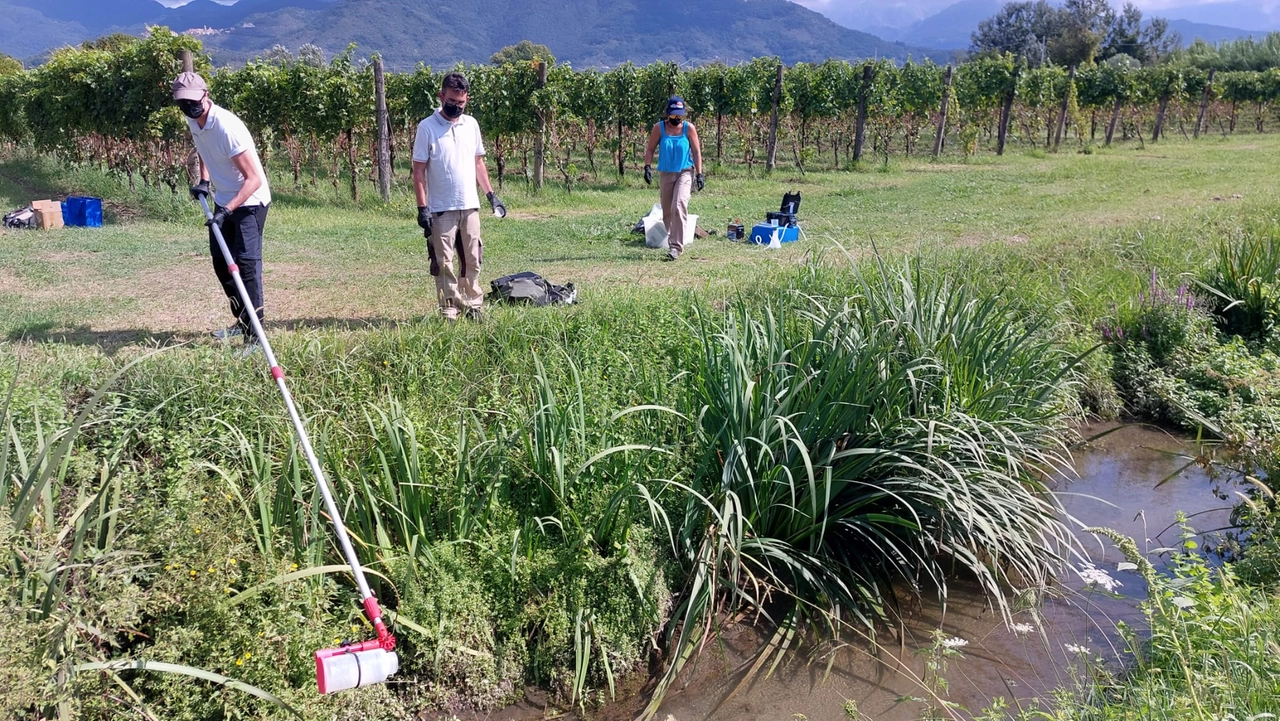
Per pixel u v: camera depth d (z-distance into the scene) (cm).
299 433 362
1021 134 3084
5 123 2105
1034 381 561
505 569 406
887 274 613
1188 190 1599
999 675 393
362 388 520
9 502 343
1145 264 916
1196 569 363
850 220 1266
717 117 2162
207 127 576
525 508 441
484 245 1067
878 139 2539
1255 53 5603
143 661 312
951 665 402
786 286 666
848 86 2222
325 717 345
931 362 497
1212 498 559
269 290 800
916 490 453
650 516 447
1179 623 326
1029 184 1764
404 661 385
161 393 473
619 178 1927
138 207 1331
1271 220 1097
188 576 344
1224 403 645
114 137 1606
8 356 510
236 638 337
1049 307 681
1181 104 3434
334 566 347
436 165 641
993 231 1139
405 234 1131
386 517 429
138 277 841
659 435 483
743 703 385
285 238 1085
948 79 2478
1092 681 363
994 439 498
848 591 438
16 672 282
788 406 456
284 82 1500
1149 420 698
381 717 364
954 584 471
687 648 408
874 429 468
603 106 1894
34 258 920
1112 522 529
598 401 489
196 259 932
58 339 619
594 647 402
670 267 920
